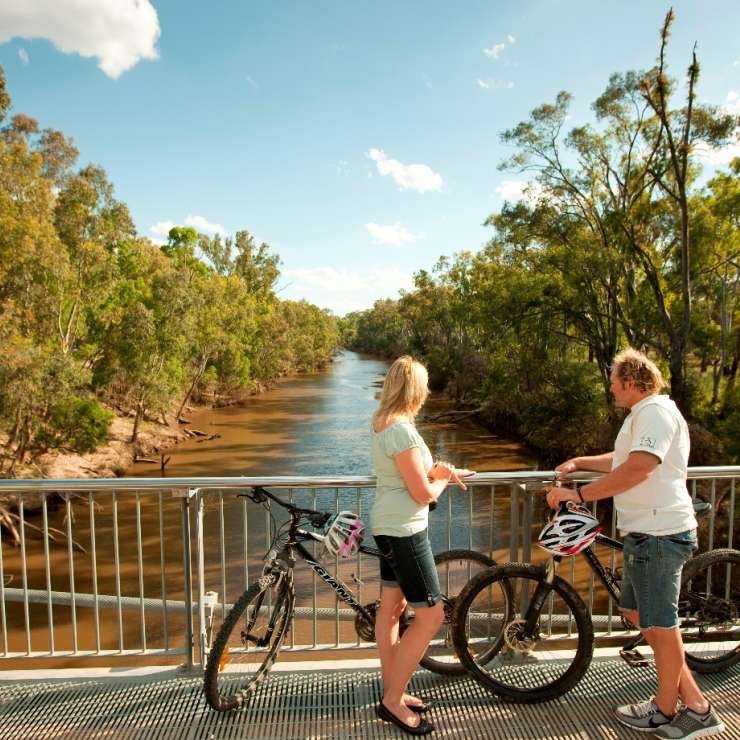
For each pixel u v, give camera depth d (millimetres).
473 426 36500
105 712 2859
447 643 3303
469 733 2713
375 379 73500
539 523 14555
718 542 11211
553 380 27469
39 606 12320
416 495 2600
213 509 17875
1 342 19734
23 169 23797
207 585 13047
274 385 65000
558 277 26922
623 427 2770
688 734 2615
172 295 31953
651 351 29891
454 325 52688
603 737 2678
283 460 28250
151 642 10656
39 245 22406
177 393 34750
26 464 21891
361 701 2953
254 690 3008
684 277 21703
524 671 3168
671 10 20516
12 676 3148
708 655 3326
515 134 26016
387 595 2873
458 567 3576
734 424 18328
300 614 4180
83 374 22141
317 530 3139
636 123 24750
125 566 14852
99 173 32156
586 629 2922
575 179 26578
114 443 28891
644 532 2637
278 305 83438
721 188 24250
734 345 27219
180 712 2859
